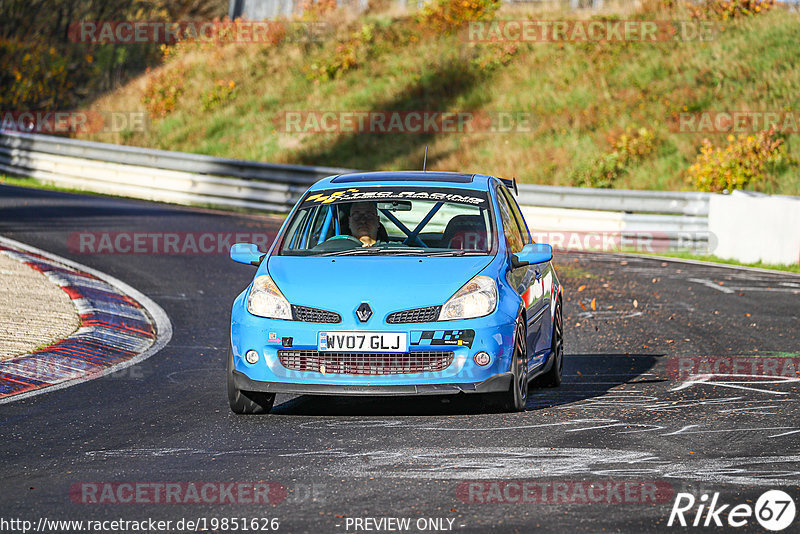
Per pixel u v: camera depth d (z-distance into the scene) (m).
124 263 55.84
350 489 18.23
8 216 71.44
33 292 42.69
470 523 16.17
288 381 24.48
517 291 26.17
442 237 28.53
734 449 21.33
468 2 128.38
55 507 17.38
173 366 33.09
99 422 24.75
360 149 109.12
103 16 159.00
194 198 95.44
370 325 24.14
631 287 54.06
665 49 115.06
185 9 170.50
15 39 149.62
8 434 23.41
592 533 15.66
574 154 98.94
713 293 51.88
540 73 115.69
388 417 25.11
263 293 25.36
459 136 107.56
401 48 128.75
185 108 127.94
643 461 20.23
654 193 77.25
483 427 23.69
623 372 32.53
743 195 70.25
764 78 105.94
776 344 37.47
